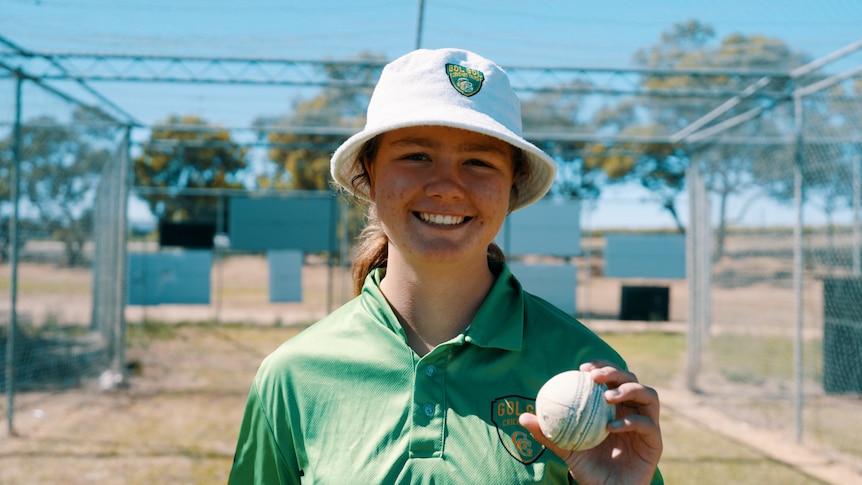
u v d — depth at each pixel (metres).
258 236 15.88
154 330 14.30
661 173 28.27
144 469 5.97
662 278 15.80
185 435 7.10
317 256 31.52
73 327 9.07
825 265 10.19
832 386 9.37
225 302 20.50
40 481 5.59
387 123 1.45
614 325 16.70
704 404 9.16
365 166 1.77
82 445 6.66
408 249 1.51
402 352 1.56
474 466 1.44
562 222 14.55
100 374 9.66
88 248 9.30
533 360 1.57
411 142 1.49
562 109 14.65
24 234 7.89
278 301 15.79
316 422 1.55
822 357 9.52
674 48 7.58
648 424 1.39
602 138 10.01
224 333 14.59
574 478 1.48
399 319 1.65
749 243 10.64
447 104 1.49
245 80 7.79
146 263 15.56
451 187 1.45
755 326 10.71
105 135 9.30
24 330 8.57
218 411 8.16
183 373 10.45
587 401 1.38
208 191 15.71
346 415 1.53
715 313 11.08
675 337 15.06
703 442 7.26
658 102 10.68
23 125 7.03
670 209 18.33
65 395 8.74
